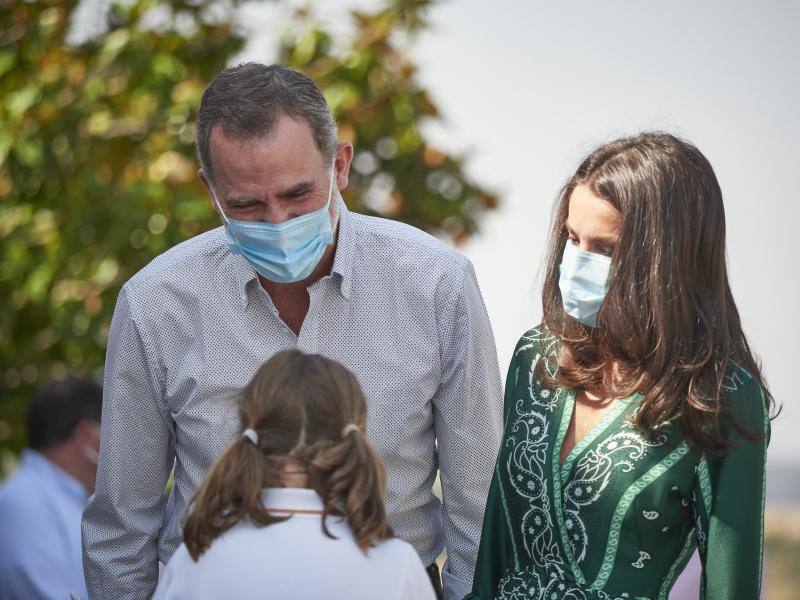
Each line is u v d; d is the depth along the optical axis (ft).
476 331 22.26
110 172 43.88
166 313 22.13
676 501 18.94
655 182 18.99
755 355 19.44
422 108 46.14
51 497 32.24
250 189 20.45
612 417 19.40
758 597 18.53
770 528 103.50
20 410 47.55
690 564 24.13
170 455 23.17
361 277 22.25
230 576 16.58
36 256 45.09
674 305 18.80
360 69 44.42
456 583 22.62
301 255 20.90
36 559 31.40
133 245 43.45
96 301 43.55
